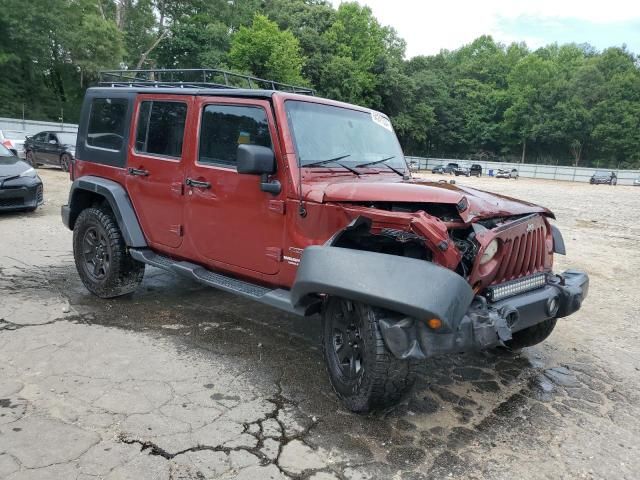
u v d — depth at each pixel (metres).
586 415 3.52
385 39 61.41
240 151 3.51
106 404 3.28
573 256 9.16
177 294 5.64
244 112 3.95
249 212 3.87
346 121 4.22
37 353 3.98
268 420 3.20
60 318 4.75
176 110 4.50
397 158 4.53
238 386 3.63
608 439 3.23
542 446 3.11
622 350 4.79
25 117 38.00
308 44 45.34
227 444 2.92
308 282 3.10
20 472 2.57
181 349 4.22
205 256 4.31
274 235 3.73
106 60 39.78
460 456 2.95
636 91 64.06
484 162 63.62
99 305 5.16
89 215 5.23
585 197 27.31
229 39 44.41
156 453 2.79
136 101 4.89
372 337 2.97
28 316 4.75
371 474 2.74
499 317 3.04
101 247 5.25
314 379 3.80
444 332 2.77
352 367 3.23
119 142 5.07
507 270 3.32
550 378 4.10
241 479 2.62
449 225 3.08
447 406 3.54
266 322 4.94
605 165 66.12
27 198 9.61
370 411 3.23
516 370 4.22
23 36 36.59
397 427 3.21
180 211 4.45
